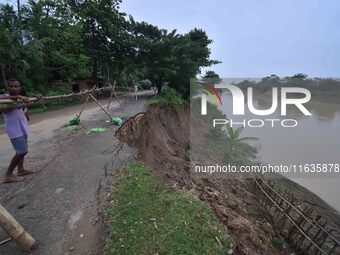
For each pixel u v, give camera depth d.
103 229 3.08
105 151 5.71
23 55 16.48
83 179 4.32
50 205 3.56
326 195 8.73
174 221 3.33
